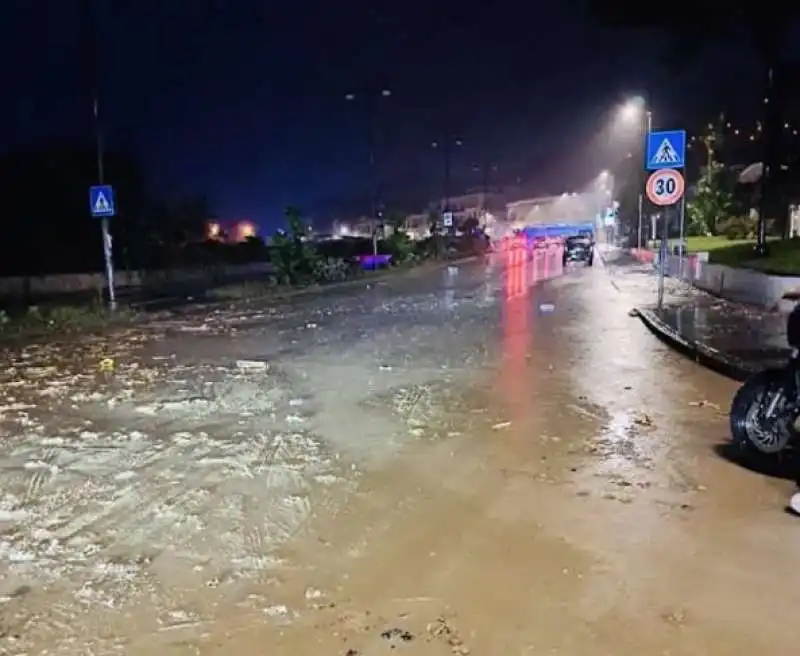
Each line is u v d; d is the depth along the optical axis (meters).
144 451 7.83
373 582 4.75
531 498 6.16
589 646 3.97
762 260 23.52
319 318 20.92
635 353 13.38
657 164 17.72
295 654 3.96
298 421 8.96
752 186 45.38
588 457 7.23
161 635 4.20
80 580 4.91
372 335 16.80
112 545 5.45
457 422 8.71
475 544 5.29
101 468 7.29
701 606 4.36
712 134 46.31
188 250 49.31
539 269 43.09
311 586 4.72
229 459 7.47
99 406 10.06
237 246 55.59
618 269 41.28
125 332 18.73
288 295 29.59
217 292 30.20
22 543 5.53
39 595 4.71
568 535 5.40
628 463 7.03
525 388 10.51
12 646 4.12
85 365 13.68
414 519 5.79
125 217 44.97
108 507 6.23
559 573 4.81
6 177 41.84
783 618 4.22
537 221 121.38
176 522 5.85
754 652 3.89
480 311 21.30
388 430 8.44
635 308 20.17
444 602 4.47
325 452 7.63
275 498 6.32
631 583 4.65
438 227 77.44
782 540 5.26
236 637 4.15
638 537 5.34
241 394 10.61
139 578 4.91
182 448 7.91
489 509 5.95
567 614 4.30
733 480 6.52
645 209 62.97
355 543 5.36
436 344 15.06
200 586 4.77
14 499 6.46
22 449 8.01
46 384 11.80
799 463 6.94
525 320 18.80
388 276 39.91
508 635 4.09
